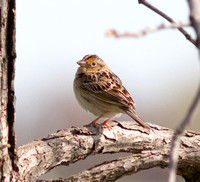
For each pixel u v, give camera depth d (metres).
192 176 9.77
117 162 8.47
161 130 10.76
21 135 20.84
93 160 18.06
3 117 7.33
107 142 9.80
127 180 17.52
